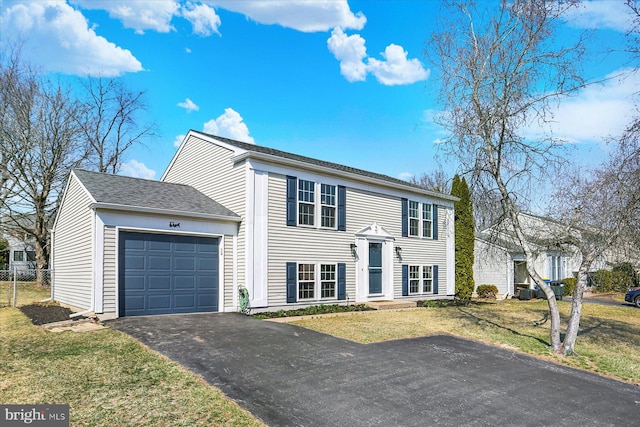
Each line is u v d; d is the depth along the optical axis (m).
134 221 11.56
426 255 20.31
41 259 24.00
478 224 11.49
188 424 4.78
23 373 6.29
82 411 5.00
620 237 9.34
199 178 16.17
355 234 16.86
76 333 9.10
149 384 5.98
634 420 5.71
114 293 11.09
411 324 12.38
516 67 9.67
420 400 5.99
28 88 23.53
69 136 25.31
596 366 8.55
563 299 23.86
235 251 13.70
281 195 14.43
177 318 11.31
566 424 5.43
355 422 5.09
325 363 7.52
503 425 5.27
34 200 24.14
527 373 7.73
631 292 20.72
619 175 9.19
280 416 5.16
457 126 10.27
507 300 22.94
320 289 15.40
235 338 8.99
